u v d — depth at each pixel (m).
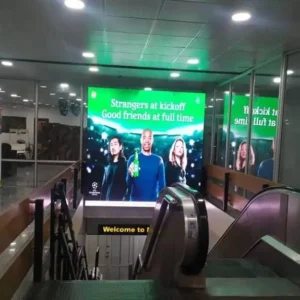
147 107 9.34
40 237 2.83
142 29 4.90
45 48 6.09
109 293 2.50
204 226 2.70
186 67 7.45
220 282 2.73
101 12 4.25
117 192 9.30
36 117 9.77
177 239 3.05
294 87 5.91
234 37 5.14
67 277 4.02
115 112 9.26
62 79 9.31
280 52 5.94
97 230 9.23
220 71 7.74
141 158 9.38
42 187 3.28
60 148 9.93
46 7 4.11
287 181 6.05
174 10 4.12
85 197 9.21
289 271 3.06
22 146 9.77
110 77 8.88
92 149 9.21
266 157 6.89
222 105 9.66
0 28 4.96
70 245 4.68
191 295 2.47
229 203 7.53
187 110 9.48
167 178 9.45
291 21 4.38
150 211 9.38
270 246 3.52
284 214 3.49
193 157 9.54
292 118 5.96
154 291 2.55
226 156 9.08
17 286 2.31
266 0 3.73
